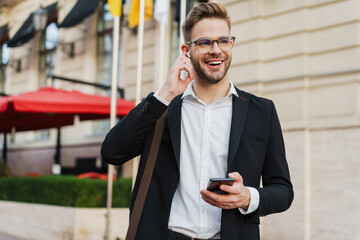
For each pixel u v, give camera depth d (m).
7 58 12.35
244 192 1.64
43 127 8.06
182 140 1.88
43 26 8.72
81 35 10.22
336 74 5.42
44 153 10.94
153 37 8.23
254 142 1.81
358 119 5.18
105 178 6.76
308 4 5.78
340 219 5.20
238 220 1.75
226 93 1.92
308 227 5.45
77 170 9.76
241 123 1.82
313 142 5.53
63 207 5.58
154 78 8.05
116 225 5.57
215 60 1.81
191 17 1.85
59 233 5.58
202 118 1.89
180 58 1.85
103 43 9.88
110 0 3.68
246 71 6.27
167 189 1.81
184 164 1.85
